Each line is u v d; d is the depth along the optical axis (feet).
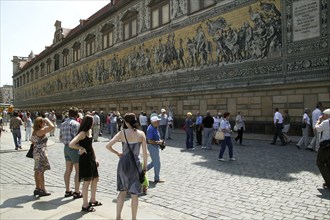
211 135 52.90
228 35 75.56
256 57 69.21
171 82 95.25
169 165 38.32
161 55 99.91
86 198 21.27
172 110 95.45
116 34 127.95
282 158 40.55
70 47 177.06
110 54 132.46
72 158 24.45
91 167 21.58
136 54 113.60
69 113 25.46
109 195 26.09
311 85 59.41
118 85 126.21
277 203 22.43
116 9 127.13
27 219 19.66
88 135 21.98
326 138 26.07
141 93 110.42
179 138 71.82
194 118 86.63
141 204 23.11
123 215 20.34
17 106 306.76
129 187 18.08
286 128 56.29
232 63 74.74
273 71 65.92
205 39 82.33
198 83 84.79
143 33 109.50
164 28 98.37
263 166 35.78
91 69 150.61
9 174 36.42
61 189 28.40
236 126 56.39
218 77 78.48
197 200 23.77
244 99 72.64
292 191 25.35
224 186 27.58
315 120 46.29
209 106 81.92
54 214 20.59
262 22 67.87
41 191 25.55
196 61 85.56
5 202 23.65
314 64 59.11
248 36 70.74
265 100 68.18
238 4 73.05
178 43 92.22
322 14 58.13
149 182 29.84
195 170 34.91
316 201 22.63
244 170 33.99
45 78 222.28
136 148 18.60
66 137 24.80
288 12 63.26
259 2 68.39
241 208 21.61
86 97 156.15
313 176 30.25
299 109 62.08
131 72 116.98
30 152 26.23
